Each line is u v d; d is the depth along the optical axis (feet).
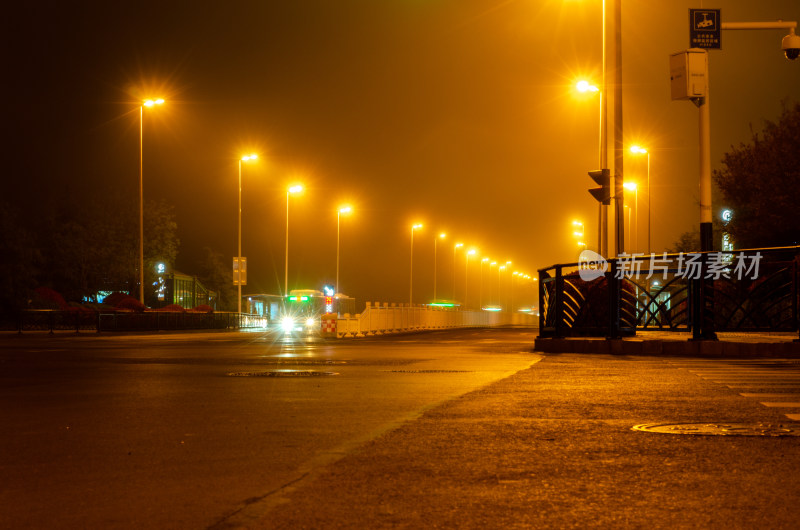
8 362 61.16
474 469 20.01
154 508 16.51
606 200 86.94
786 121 115.96
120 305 167.43
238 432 25.86
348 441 24.04
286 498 17.22
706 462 20.76
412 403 32.78
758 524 15.19
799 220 109.19
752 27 66.80
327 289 201.77
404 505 16.61
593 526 15.10
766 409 30.35
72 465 20.86
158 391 38.32
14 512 16.25
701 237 63.77
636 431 25.43
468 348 81.30
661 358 59.47
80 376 47.34
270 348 84.48
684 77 63.46
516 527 15.05
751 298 62.44
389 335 140.05
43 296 182.09
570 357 61.16
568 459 21.18
